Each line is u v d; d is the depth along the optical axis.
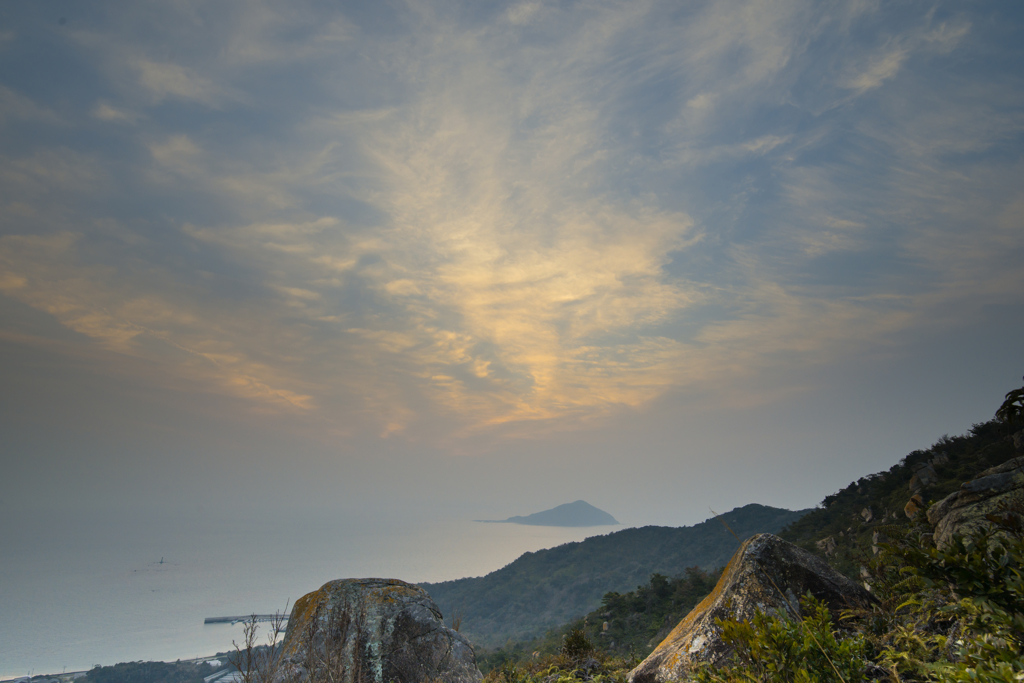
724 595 6.52
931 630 4.33
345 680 6.62
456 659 7.59
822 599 6.06
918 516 6.57
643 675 6.35
